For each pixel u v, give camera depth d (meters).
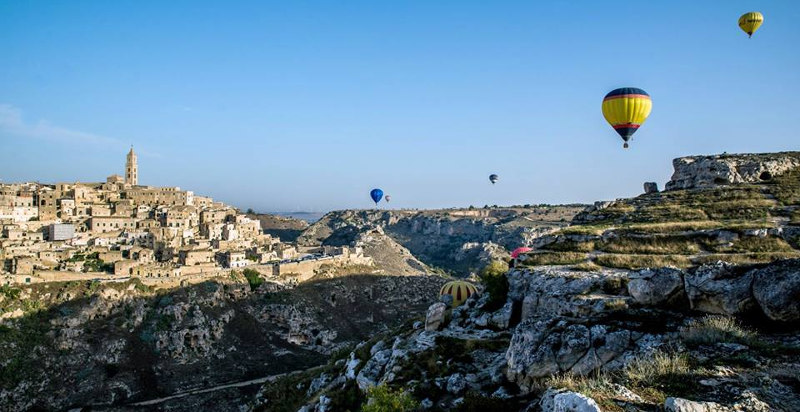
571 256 80.44
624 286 62.34
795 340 35.66
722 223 82.44
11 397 127.62
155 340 156.88
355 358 81.94
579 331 40.91
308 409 72.81
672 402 26.39
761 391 27.81
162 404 135.00
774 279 39.38
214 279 189.12
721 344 35.38
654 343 38.31
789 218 83.62
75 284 162.12
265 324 187.50
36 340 142.00
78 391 134.62
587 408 27.31
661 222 91.44
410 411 47.50
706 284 43.72
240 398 142.25
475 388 50.00
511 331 66.81
